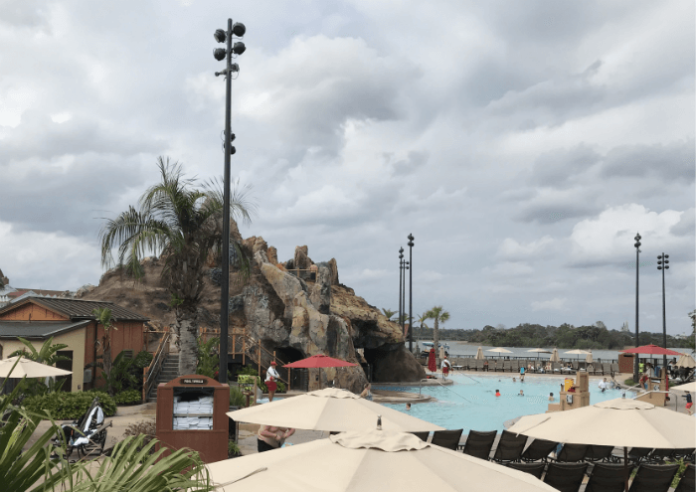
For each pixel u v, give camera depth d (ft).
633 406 27.73
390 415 28.50
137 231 64.69
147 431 40.88
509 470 15.14
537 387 130.41
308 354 104.32
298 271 132.36
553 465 32.65
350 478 12.59
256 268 117.70
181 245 64.69
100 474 8.26
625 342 439.22
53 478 7.60
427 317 208.44
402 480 12.64
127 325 89.56
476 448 43.60
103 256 63.72
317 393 31.32
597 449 43.65
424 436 44.19
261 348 103.50
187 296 66.33
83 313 80.33
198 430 38.19
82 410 55.21
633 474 39.22
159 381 84.99
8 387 59.72
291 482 12.80
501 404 102.12
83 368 75.56
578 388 68.85
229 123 55.72
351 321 129.08
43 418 7.68
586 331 457.68
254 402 65.57
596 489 32.83
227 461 15.51
